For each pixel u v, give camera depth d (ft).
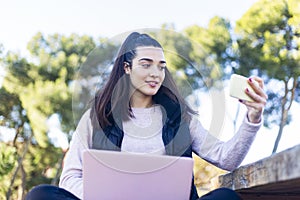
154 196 4.52
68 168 5.06
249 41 28.89
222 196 4.18
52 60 30.50
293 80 28.32
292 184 3.87
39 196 4.42
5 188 29.43
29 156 30.53
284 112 28.12
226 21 29.48
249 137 5.02
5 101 31.24
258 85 4.86
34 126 28.30
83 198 4.47
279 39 28.60
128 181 4.49
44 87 28.37
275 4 28.94
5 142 31.04
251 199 5.15
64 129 28.09
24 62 31.07
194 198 4.88
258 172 3.99
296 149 3.14
